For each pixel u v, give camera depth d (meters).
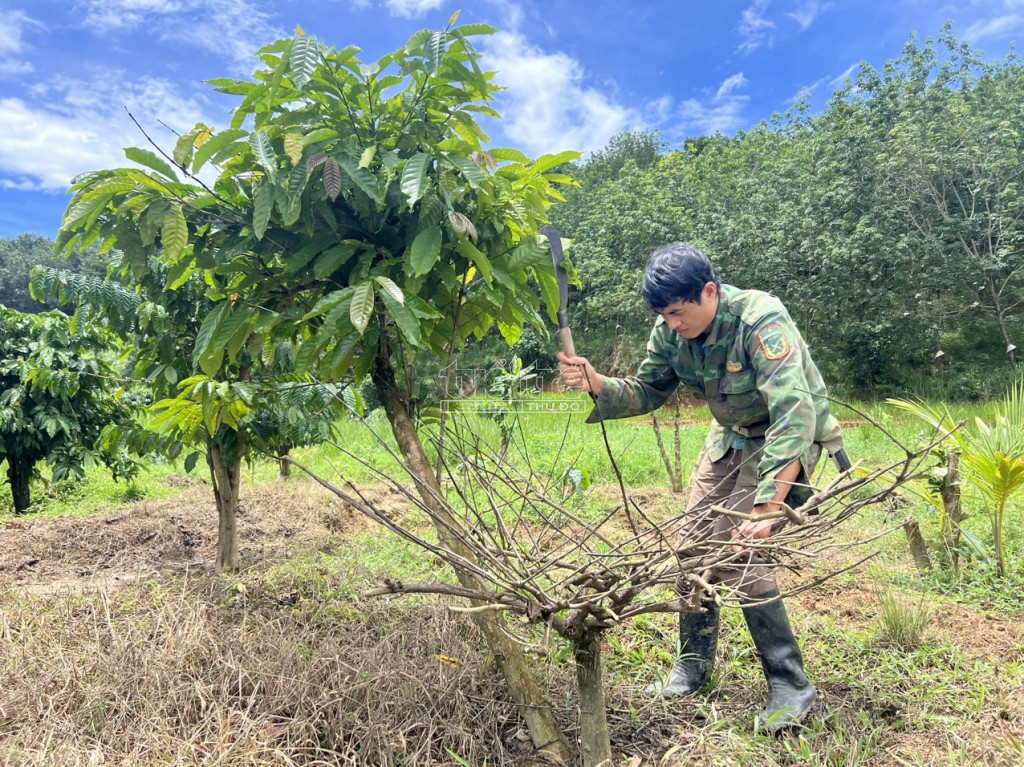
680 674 2.71
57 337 6.31
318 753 2.18
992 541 4.43
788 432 2.16
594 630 1.90
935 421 4.24
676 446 6.52
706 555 1.74
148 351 3.77
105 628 2.91
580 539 2.38
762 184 21.88
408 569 3.90
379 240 2.49
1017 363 17.00
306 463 7.91
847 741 2.31
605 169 39.97
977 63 20.03
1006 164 17.20
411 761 2.16
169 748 2.16
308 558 4.05
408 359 2.65
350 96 2.35
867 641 3.08
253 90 2.29
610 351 17.30
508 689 2.40
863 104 19.33
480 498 4.21
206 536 5.05
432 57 2.16
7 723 2.32
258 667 2.58
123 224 2.40
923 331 17.75
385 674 2.50
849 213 17.97
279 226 2.43
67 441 6.26
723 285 2.48
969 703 2.54
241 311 2.45
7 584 3.91
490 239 2.49
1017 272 17.00
